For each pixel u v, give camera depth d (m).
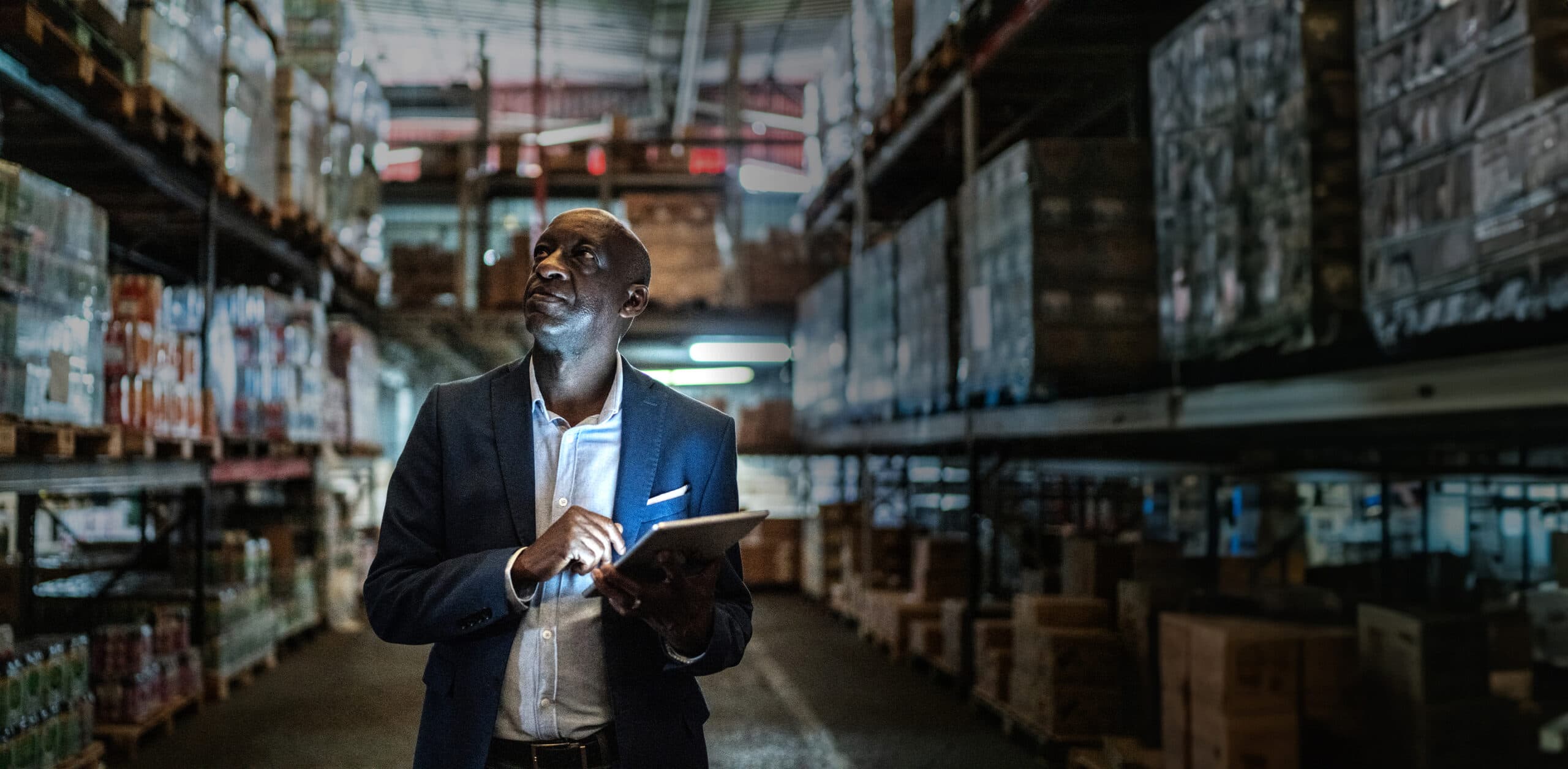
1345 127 3.13
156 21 5.31
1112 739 4.52
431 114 21.84
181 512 6.66
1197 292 3.77
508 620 1.59
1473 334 2.74
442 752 1.60
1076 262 5.12
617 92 22.22
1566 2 2.36
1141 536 6.83
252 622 6.92
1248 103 3.44
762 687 6.73
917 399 7.09
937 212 6.68
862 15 8.95
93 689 5.16
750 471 14.49
